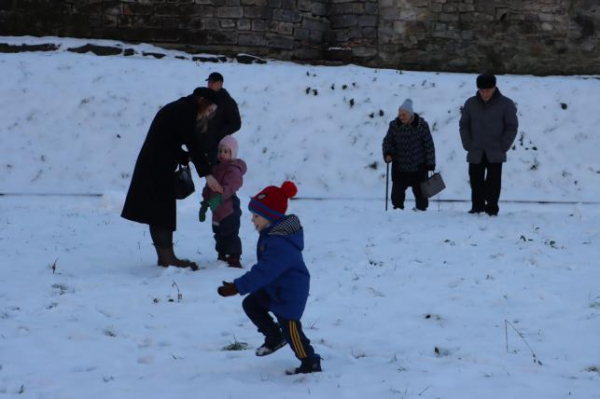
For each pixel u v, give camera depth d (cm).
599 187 2372
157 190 1114
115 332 830
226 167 1141
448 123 2533
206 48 3075
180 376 689
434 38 3231
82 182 2233
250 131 2447
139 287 1019
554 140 2516
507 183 2361
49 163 2267
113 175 2269
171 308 925
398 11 3212
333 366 715
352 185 2319
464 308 934
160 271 1112
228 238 1155
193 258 1227
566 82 2833
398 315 905
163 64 2712
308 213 1741
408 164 1806
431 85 2670
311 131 2469
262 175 2320
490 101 1673
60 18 3017
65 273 1095
